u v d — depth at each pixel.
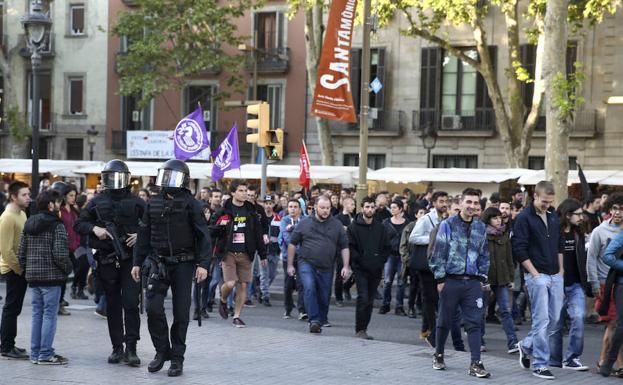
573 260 18.12
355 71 69.88
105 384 14.97
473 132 66.06
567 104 31.17
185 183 16.06
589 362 19.28
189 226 16.00
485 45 50.34
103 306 23.72
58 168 61.59
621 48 61.00
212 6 66.06
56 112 80.62
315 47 55.31
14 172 61.94
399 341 22.02
